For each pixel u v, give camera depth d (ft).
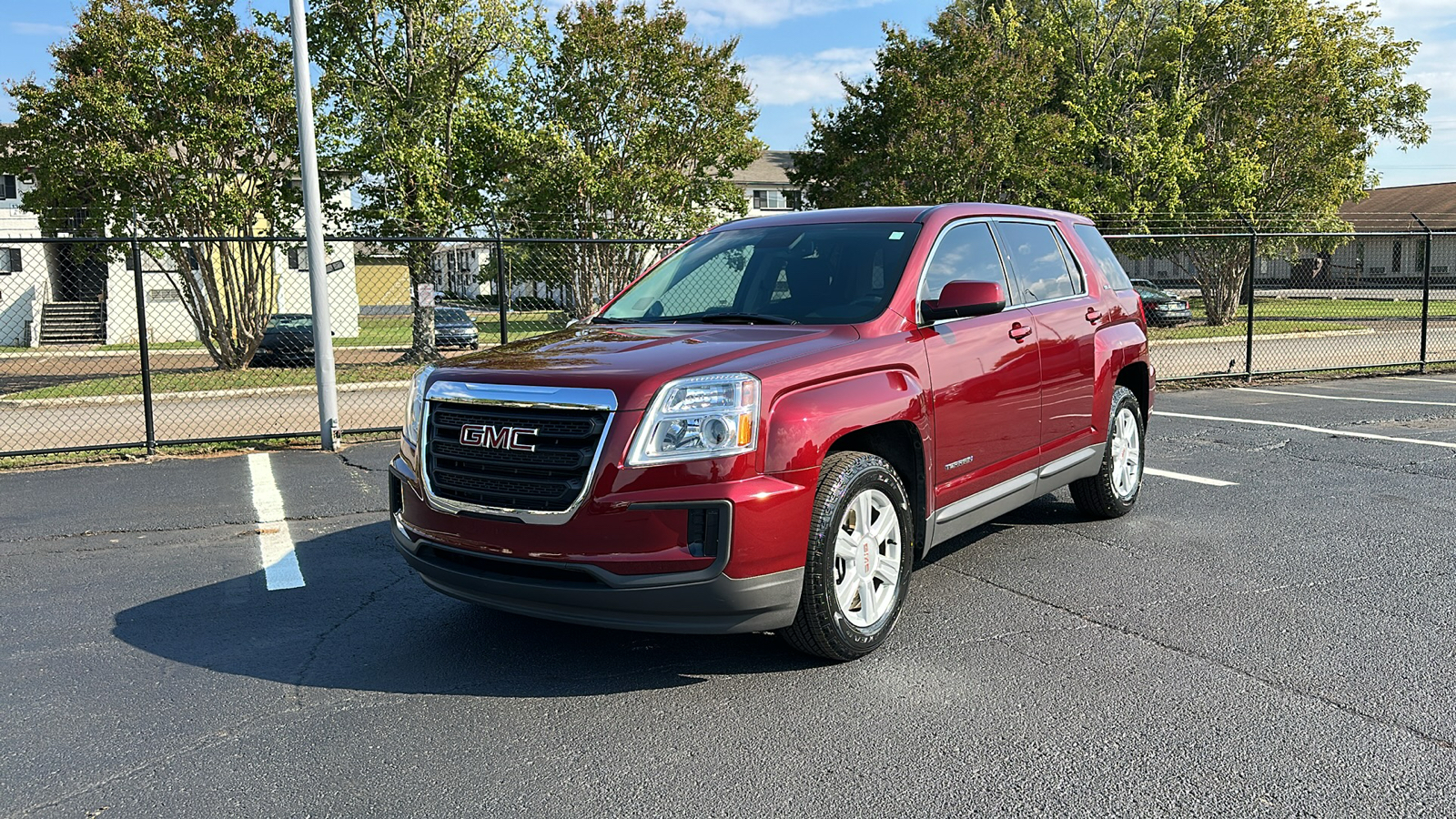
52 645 14.26
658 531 11.35
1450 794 9.41
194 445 32.30
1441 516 20.25
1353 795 9.42
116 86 57.98
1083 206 81.35
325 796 9.82
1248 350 46.60
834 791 9.72
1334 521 19.90
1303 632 13.78
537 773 10.23
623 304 16.85
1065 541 18.74
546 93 69.92
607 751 10.68
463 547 12.23
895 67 76.43
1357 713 11.19
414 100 63.05
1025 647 13.42
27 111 59.41
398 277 102.32
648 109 70.44
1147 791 9.58
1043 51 80.74
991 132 74.13
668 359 12.16
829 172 82.02
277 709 11.93
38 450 30.14
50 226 63.00
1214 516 20.53
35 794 9.95
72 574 17.90
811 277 15.38
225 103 61.41
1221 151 84.07
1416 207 169.99
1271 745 10.45
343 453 30.91
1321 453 27.35
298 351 70.49
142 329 30.96
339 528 21.11
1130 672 12.50
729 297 15.76
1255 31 87.25
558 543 11.53
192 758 10.68
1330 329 72.49
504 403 12.00
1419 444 28.50
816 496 12.21
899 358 13.70
